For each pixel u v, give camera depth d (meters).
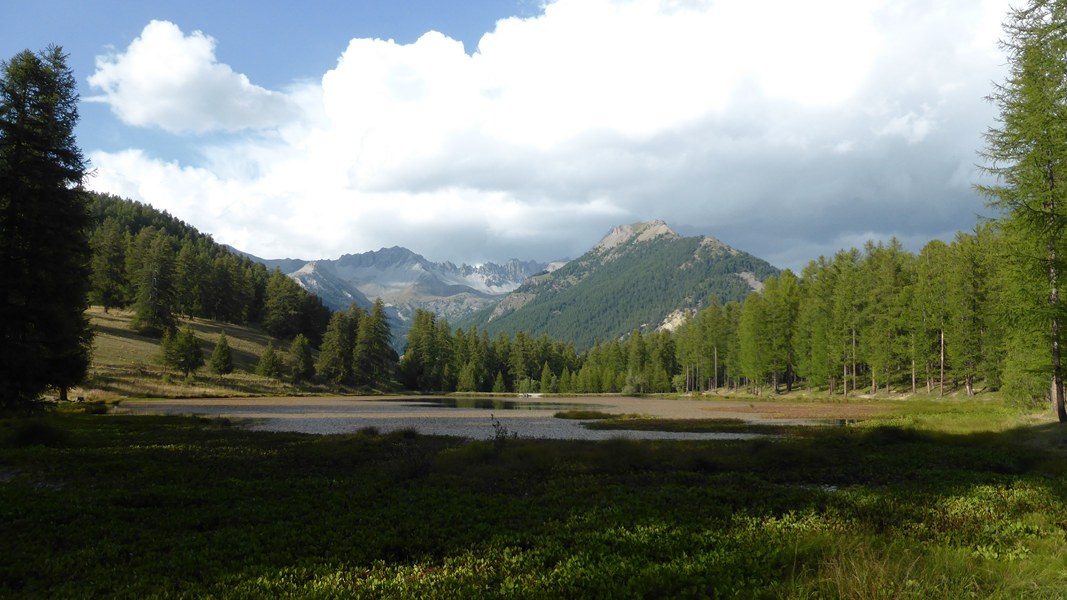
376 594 7.91
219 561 9.22
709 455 22.97
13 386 28.84
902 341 69.19
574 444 26.55
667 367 158.12
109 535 10.77
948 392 65.31
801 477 18.30
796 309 96.19
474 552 9.88
